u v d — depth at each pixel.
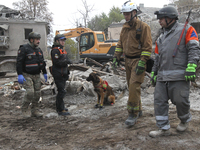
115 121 3.91
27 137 3.35
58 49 4.50
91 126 3.79
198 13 15.70
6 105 5.73
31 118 4.49
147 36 3.31
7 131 3.66
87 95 6.43
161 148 2.54
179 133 2.93
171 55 2.73
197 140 2.67
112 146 2.76
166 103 2.88
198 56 2.54
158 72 2.94
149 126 3.35
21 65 4.13
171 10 2.73
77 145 2.93
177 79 2.67
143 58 3.28
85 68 8.82
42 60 4.50
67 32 18.42
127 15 3.39
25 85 4.29
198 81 6.93
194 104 4.72
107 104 5.50
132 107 3.43
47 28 27.67
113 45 13.96
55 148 2.88
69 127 3.83
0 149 2.91
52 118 4.50
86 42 15.13
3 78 10.54
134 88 3.39
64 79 4.66
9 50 24.28
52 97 6.45
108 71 9.71
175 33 2.75
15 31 24.34
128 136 3.02
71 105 5.68
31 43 4.31
